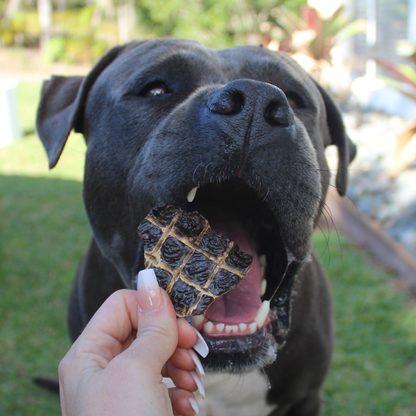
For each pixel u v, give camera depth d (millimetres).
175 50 393
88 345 295
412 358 622
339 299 745
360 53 2076
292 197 321
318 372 453
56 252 907
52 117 500
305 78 435
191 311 304
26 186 1289
